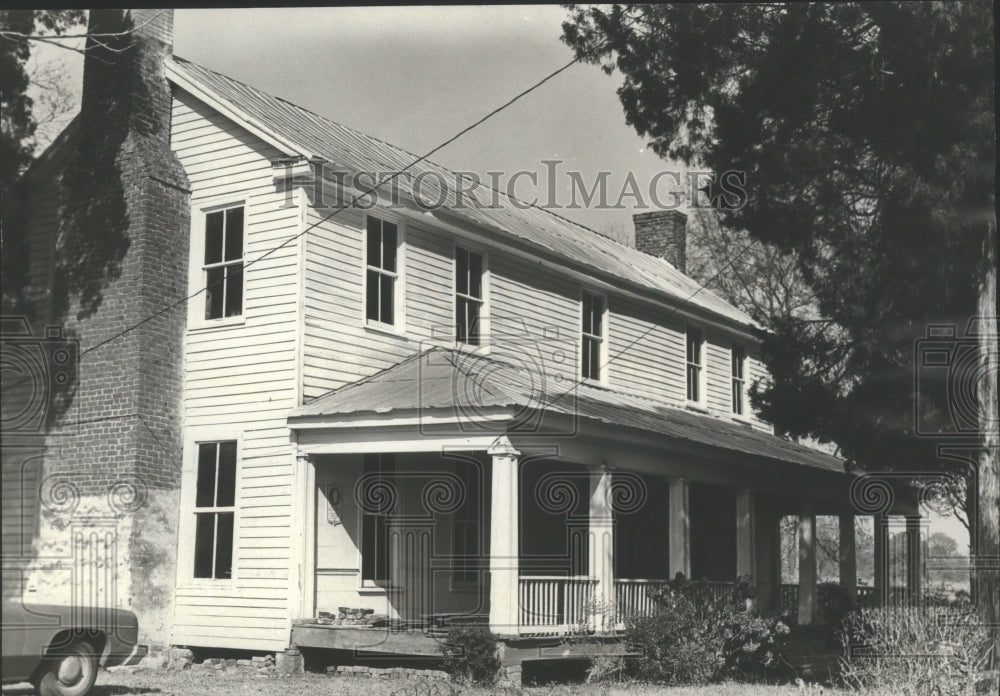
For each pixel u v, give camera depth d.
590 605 17.14
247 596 17.38
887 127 16.39
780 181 17.95
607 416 18.34
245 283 18.22
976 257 17.16
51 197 19.30
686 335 27.50
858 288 18.66
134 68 18.98
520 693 14.73
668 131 18.58
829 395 19.94
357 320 18.59
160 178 18.58
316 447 17.17
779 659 18.98
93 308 18.45
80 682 12.85
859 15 16.47
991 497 16.91
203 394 18.39
